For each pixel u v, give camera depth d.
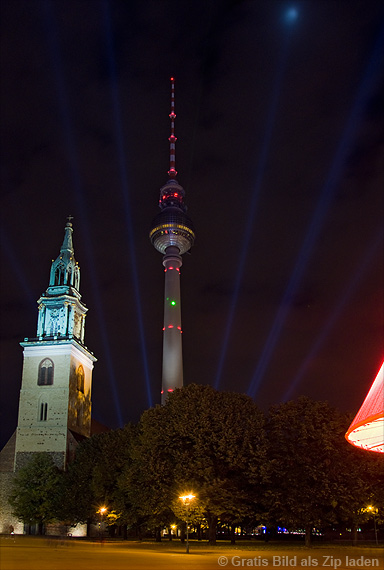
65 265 133.88
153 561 42.06
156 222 178.25
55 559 42.66
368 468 66.81
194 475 67.88
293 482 65.88
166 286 171.50
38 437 116.50
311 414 68.88
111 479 90.75
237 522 74.44
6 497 113.56
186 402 75.50
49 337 124.44
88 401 131.50
